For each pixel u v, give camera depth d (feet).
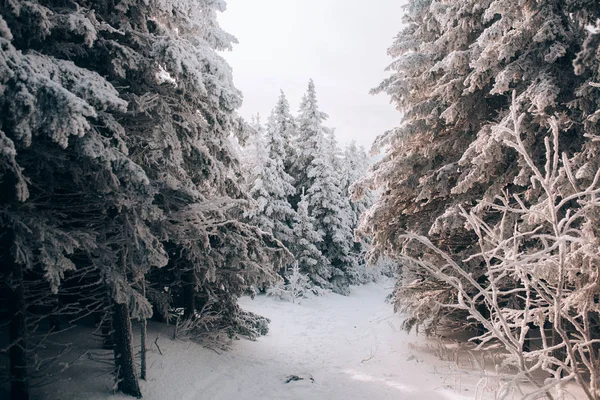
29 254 18.30
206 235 29.71
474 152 30.17
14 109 15.78
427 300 36.45
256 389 30.25
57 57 21.90
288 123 109.40
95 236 23.34
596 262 17.74
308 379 33.22
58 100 16.20
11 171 18.49
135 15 25.77
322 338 52.75
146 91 26.50
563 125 26.78
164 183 26.91
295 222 95.20
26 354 22.33
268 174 87.71
